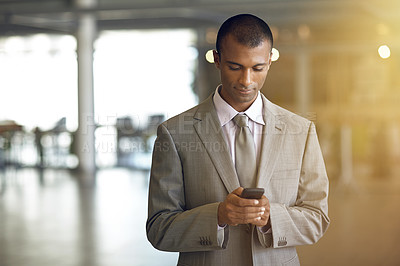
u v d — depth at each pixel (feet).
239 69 4.98
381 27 34.94
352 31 36.29
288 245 5.17
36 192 26.99
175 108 36.78
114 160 38.88
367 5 31.17
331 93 39.01
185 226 5.09
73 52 40.52
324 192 5.43
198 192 5.33
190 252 5.41
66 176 33.88
